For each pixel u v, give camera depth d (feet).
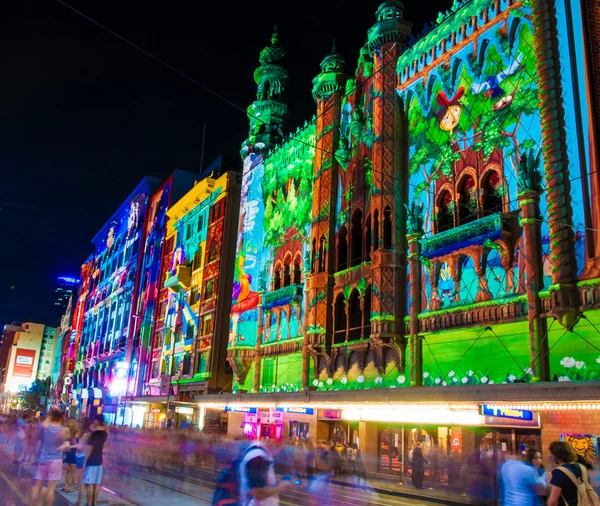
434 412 78.18
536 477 27.81
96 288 298.56
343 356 107.24
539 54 77.82
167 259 203.51
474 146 87.66
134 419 197.06
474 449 77.71
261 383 131.64
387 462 91.71
